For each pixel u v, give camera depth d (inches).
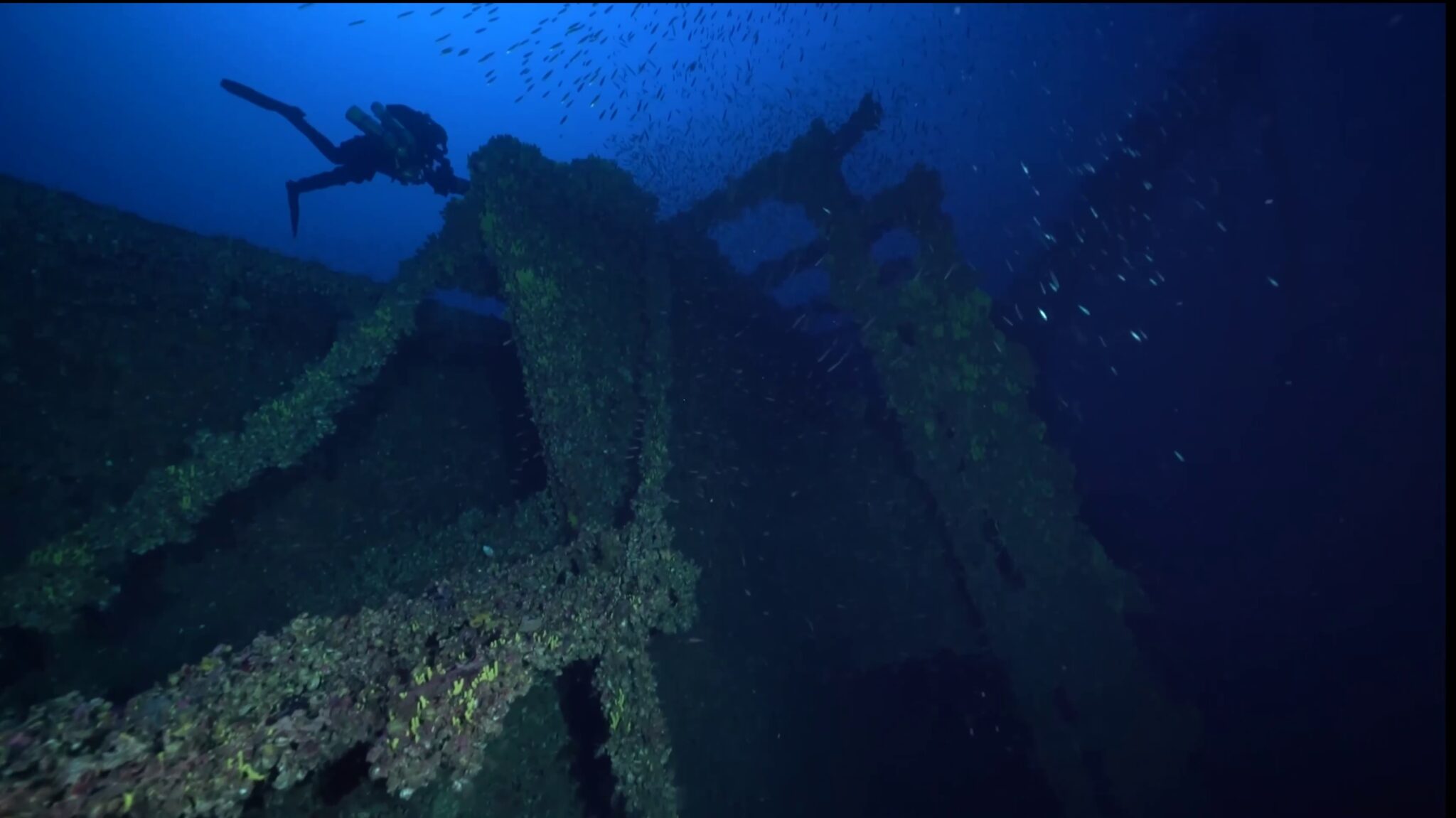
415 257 242.4
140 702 110.7
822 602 289.1
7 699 180.9
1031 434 259.4
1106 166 511.2
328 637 140.9
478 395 289.3
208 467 205.9
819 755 258.4
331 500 248.5
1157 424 660.7
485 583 182.9
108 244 211.5
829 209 280.5
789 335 364.2
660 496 219.1
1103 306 719.7
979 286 269.4
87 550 186.9
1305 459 554.3
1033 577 250.7
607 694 169.8
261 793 124.3
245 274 237.5
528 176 250.8
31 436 195.6
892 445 317.7
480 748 130.9
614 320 259.1
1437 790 324.5
